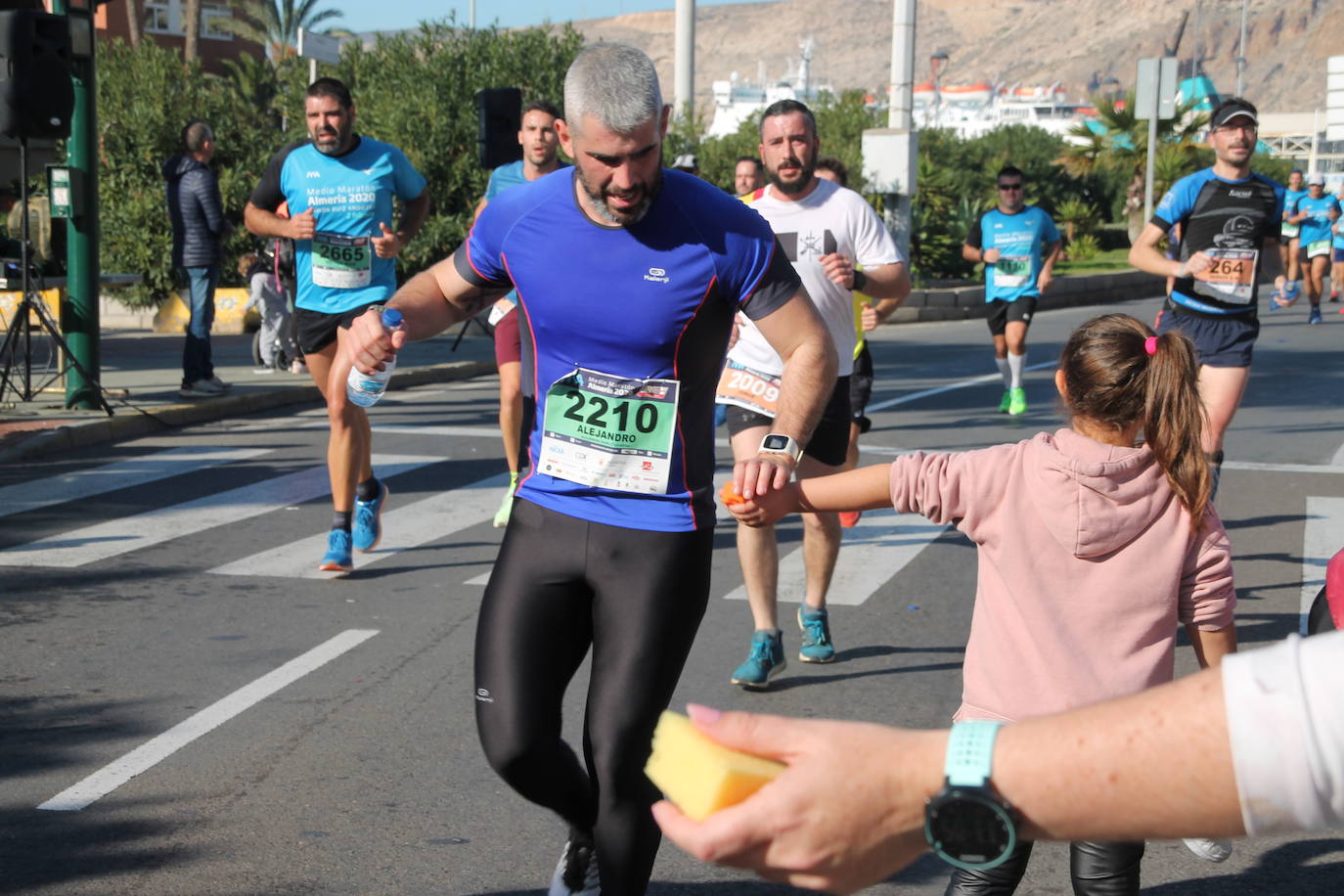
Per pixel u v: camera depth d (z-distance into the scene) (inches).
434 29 806.5
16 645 220.1
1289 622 236.5
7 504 327.0
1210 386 277.0
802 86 4347.9
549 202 126.0
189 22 1601.9
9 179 807.1
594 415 126.5
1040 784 41.9
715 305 126.0
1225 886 143.0
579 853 130.0
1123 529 109.9
